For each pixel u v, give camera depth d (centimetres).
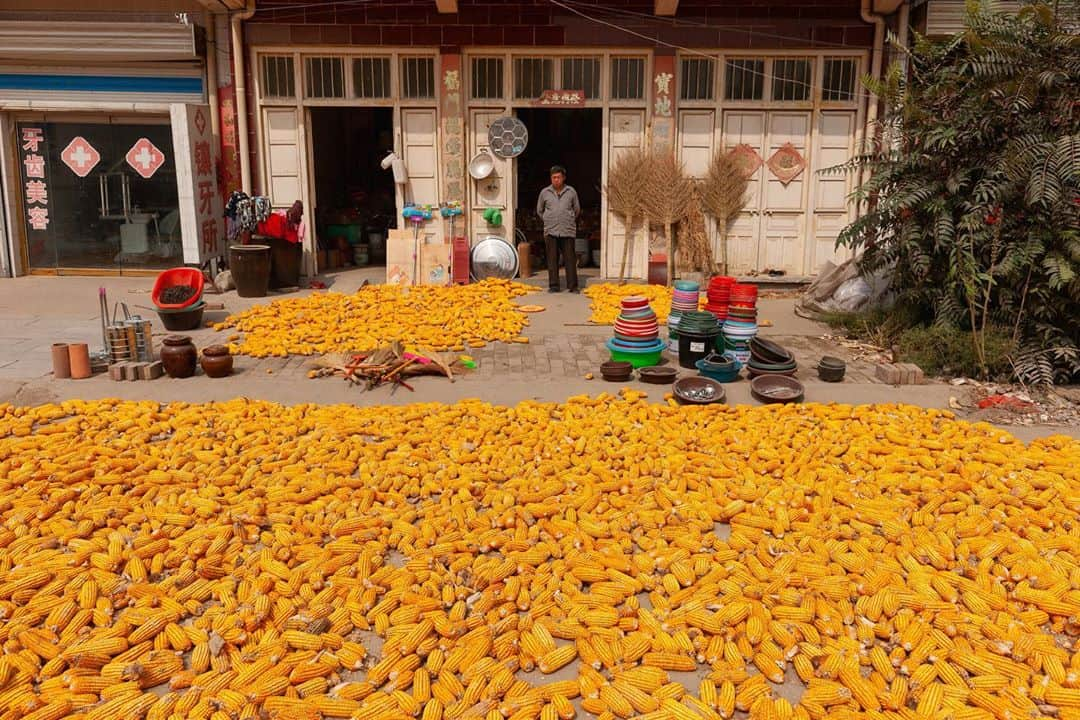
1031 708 319
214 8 1123
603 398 661
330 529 449
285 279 1143
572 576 407
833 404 648
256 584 392
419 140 1190
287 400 675
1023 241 732
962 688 330
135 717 314
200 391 687
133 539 437
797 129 1170
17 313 978
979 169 769
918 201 779
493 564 411
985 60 753
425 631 359
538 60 1165
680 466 529
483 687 331
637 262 1214
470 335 873
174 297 897
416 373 732
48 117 1190
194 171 1101
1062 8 754
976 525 452
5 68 1165
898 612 376
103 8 1162
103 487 500
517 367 775
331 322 909
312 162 1207
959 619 371
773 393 667
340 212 1379
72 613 376
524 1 1137
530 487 500
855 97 1155
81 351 714
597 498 486
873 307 948
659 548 429
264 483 504
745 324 755
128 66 1166
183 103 1138
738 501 476
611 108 1177
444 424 608
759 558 423
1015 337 734
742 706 324
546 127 1520
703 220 1188
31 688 336
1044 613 382
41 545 432
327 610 377
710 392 666
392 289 1088
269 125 1183
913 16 1116
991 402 670
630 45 1148
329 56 1165
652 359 750
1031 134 723
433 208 1203
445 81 1162
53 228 1222
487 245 1178
